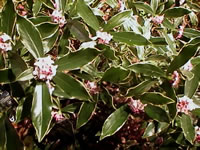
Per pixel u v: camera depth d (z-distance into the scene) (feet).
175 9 2.53
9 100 2.11
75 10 2.10
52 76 1.78
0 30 1.87
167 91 2.04
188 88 2.09
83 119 2.01
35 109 1.75
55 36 1.96
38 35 1.80
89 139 2.45
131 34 2.13
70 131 2.34
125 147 2.48
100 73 2.06
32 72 1.79
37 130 1.72
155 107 2.02
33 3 2.25
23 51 1.94
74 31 2.03
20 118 1.91
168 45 2.37
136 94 2.00
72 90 1.83
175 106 1.98
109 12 2.51
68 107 2.14
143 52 2.24
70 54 1.84
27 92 1.86
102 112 2.34
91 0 2.26
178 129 2.20
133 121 2.35
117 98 2.13
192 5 2.97
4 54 1.83
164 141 2.28
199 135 2.18
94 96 2.07
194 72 2.11
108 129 2.02
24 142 2.23
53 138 2.38
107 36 2.06
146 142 2.43
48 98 1.76
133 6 2.49
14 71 1.81
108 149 2.49
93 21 2.07
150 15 2.59
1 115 1.98
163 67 2.19
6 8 1.79
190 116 2.10
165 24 2.56
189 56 1.94
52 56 2.07
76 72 2.02
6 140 1.89
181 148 2.30
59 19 2.01
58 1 2.09
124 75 1.94
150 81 2.01
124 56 2.17
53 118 2.10
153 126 2.16
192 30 2.73
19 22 1.80
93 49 1.82
